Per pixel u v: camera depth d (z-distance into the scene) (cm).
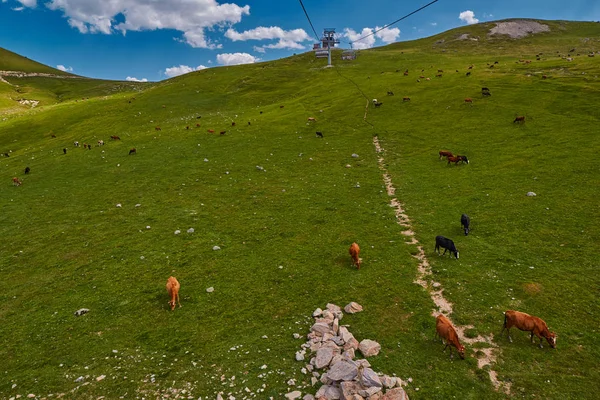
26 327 1666
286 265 2081
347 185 3412
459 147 4153
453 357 1302
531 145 3831
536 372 1212
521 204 2617
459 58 10881
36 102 14638
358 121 5703
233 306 1727
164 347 1465
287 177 3762
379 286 1802
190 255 2272
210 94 9256
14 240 2695
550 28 15262
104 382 1288
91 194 3606
